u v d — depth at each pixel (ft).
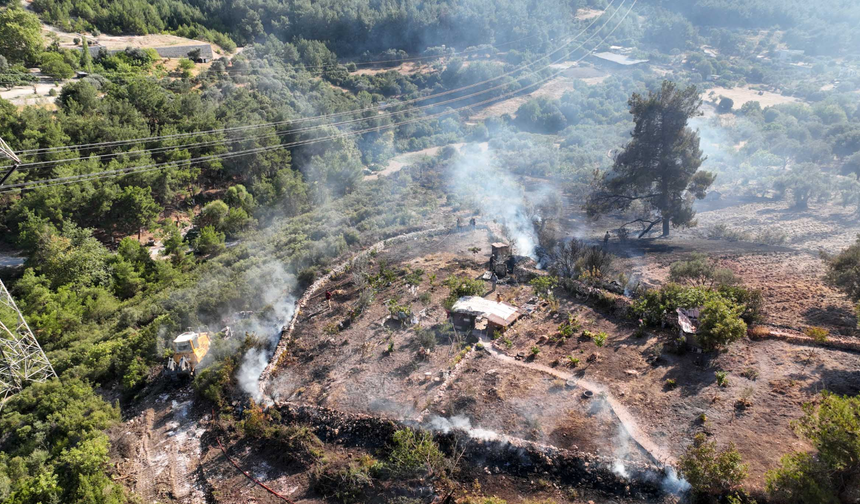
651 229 181.98
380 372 95.91
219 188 247.70
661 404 76.43
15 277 177.78
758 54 514.68
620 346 93.40
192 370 108.17
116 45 359.25
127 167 211.41
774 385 77.10
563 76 448.24
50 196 190.60
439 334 105.19
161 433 95.20
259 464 83.25
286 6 469.16
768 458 64.08
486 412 80.12
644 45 530.68
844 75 434.71
